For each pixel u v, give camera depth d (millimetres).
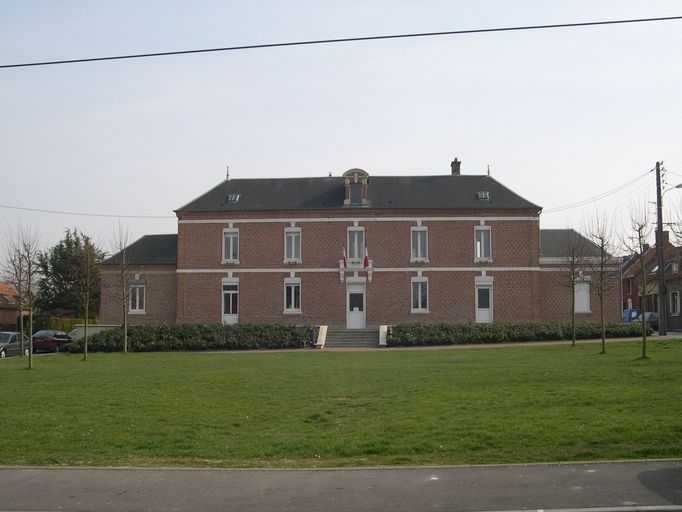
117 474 9984
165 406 15617
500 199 43156
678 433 11531
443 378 19406
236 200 44062
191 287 43281
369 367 23609
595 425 12219
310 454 11094
